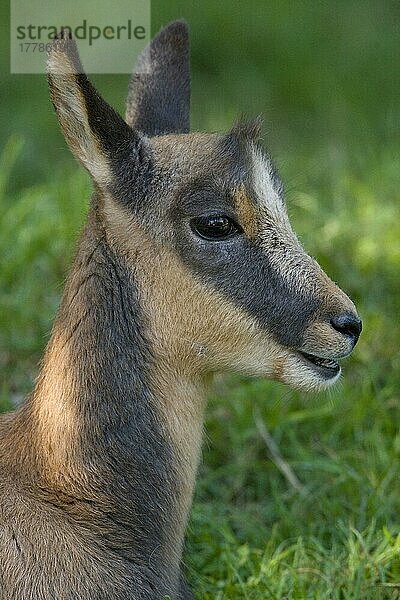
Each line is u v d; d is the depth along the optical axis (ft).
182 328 32.14
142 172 31.96
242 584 35.53
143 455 31.83
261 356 32.68
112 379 31.71
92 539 31.09
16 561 30.12
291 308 32.32
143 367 32.04
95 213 32.48
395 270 50.70
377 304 49.26
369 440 42.63
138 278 31.96
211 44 75.97
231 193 31.91
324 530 39.60
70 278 32.53
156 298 31.99
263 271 32.17
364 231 52.49
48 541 30.53
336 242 51.96
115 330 31.83
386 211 53.31
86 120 31.17
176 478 32.55
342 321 32.55
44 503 31.19
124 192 31.96
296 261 32.53
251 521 39.99
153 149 32.30
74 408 31.50
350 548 36.81
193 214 31.76
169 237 31.81
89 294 31.94
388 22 79.41
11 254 49.88
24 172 62.85
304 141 68.33
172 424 32.45
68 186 54.65
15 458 31.94
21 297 47.93
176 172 31.99
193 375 32.68
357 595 35.32
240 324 32.19
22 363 45.96
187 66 36.55
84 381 31.60
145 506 31.78
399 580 36.04
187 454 32.81
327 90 73.51
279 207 32.83
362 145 65.62
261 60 75.72
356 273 50.47
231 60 75.56
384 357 46.83
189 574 36.11
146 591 31.37
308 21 78.18
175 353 32.27
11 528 30.48
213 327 32.19
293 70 74.49
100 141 31.45
